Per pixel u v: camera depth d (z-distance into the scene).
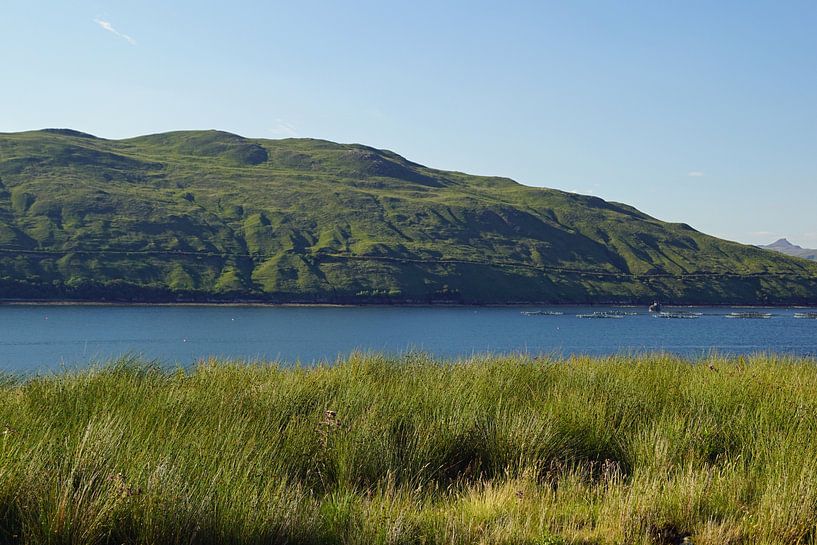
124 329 80.00
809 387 9.77
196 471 5.59
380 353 13.06
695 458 7.23
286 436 7.32
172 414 7.37
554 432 7.73
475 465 7.29
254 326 88.94
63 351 52.12
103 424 6.27
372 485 6.58
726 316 136.75
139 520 4.88
